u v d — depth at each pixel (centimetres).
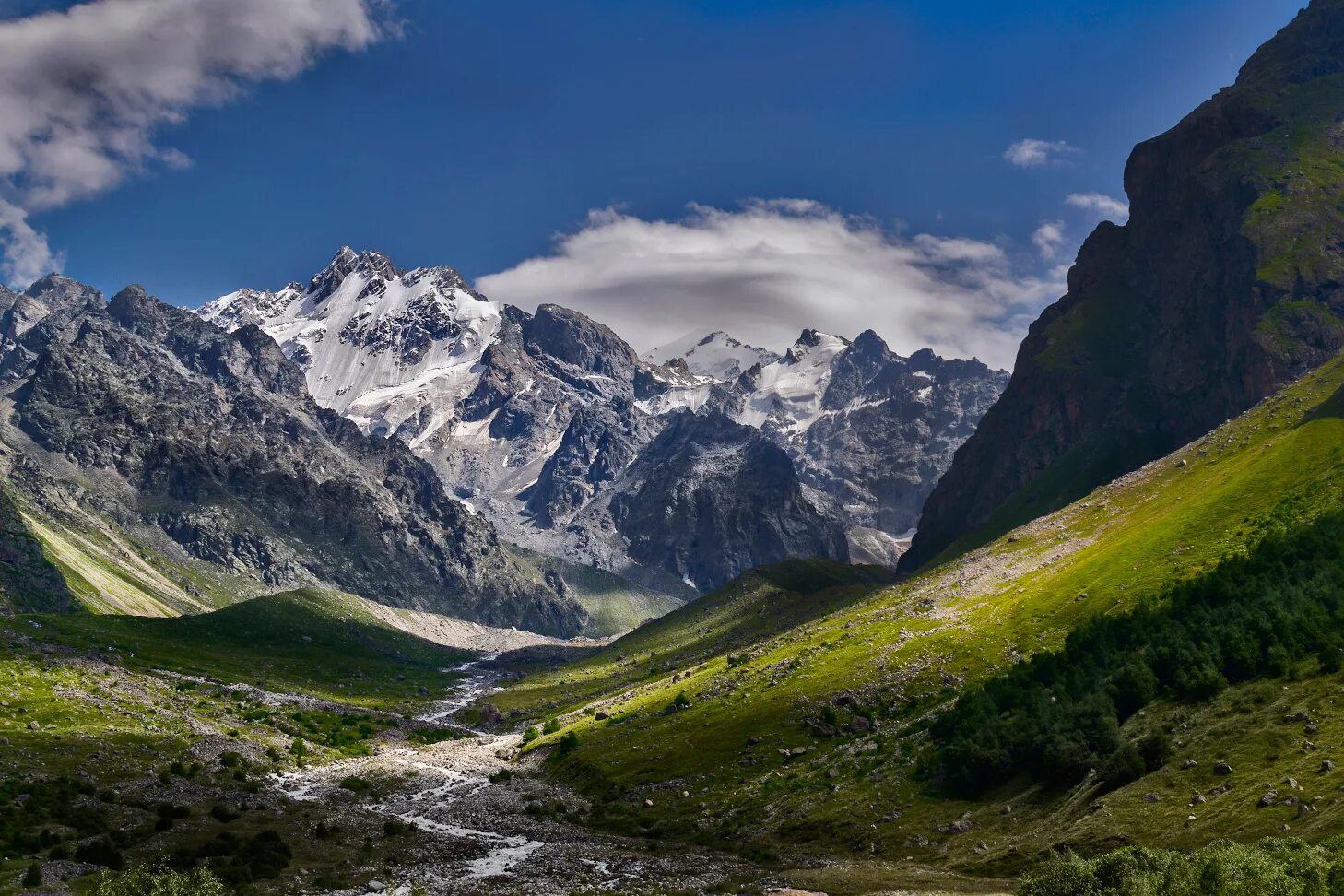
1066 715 14988
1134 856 9662
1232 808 11294
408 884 12419
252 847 13062
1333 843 9381
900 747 17025
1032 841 12731
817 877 12588
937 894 11369
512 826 16450
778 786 16962
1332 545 16788
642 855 14425
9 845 12288
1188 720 13650
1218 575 17225
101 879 10331
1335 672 13112
